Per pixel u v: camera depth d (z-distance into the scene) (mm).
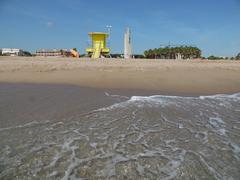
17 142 6109
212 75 20094
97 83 16062
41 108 9273
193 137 6738
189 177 4652
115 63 25719
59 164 5074
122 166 5047
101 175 4699
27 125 7363
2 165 4973
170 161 5289
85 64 24125
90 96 11797
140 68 22641
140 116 8609
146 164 5148
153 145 6145
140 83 16297
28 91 12695
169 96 12477
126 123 7809
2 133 6680
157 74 19781
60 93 12328
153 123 7887
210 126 7730
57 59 29812
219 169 4965
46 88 13820
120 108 9609
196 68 24078
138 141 6375
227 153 5730
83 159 5320
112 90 13781
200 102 11172
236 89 15062
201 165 5121
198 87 15445
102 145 6070
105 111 9125
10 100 10430
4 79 17141
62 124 7562
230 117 8781
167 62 29406
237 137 6793
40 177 4578
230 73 21531
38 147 5852
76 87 14445
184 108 9945
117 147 5973
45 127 7238
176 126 7652
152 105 10273
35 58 31203
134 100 11172
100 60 29391
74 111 9008
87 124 7621
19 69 20828
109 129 7227
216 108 10078
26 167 4918
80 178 4582
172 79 17906
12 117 8094
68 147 5902
